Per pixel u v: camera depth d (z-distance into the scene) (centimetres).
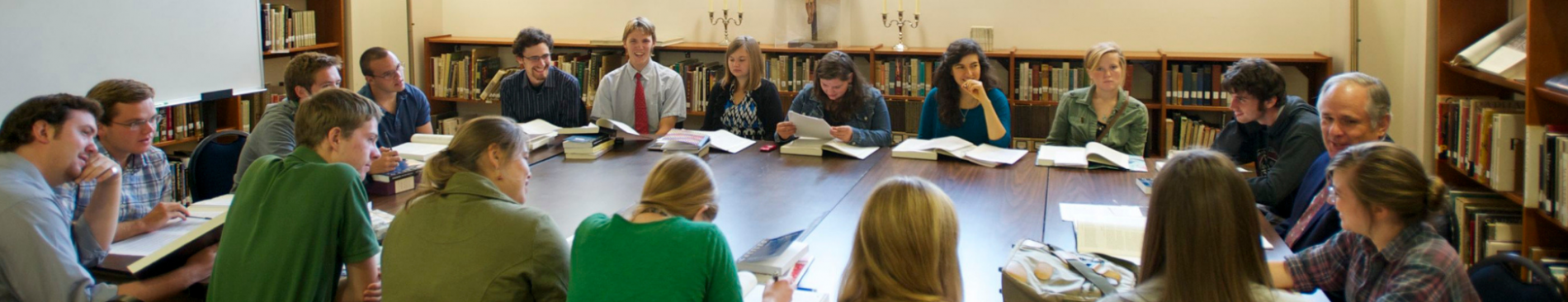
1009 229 275
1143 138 407
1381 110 261
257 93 527
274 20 530
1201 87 528
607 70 604
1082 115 411
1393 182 178
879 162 382
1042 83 549
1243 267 164
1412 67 439
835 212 297
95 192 242
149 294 224
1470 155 357
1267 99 315
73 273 218
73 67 415
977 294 221
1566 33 304
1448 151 382
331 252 214
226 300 211
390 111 409
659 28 625
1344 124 261
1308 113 310
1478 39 385
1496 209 351
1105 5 556
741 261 229
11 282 215
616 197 320
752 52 451
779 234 273
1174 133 539
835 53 424
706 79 591
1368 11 475
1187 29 547
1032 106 554
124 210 292
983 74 416
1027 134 559
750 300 207
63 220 224
